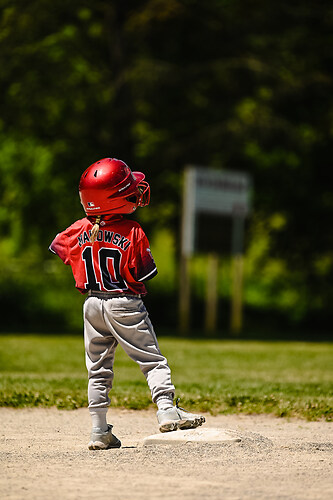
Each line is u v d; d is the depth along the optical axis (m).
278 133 69.56
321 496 11.56
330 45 72.25
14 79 66.62
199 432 15.37
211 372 31.39
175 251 77.62
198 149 70.69
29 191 77.25
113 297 15.11
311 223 75.62
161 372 15.31
